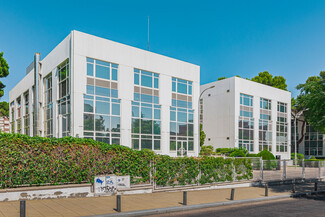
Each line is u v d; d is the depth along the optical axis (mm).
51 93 25984
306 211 9195
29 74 31938
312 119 15156
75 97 21344
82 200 9602
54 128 24172
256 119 39031
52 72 25516
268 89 41281
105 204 9109
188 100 29688
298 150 53906
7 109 51906
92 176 10391
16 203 8617
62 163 10094
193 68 30297
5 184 9070
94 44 22812
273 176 16688
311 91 15188
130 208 8664
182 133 28641
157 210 8578
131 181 11492
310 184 16891
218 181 14188
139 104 25375
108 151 11031
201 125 39438
